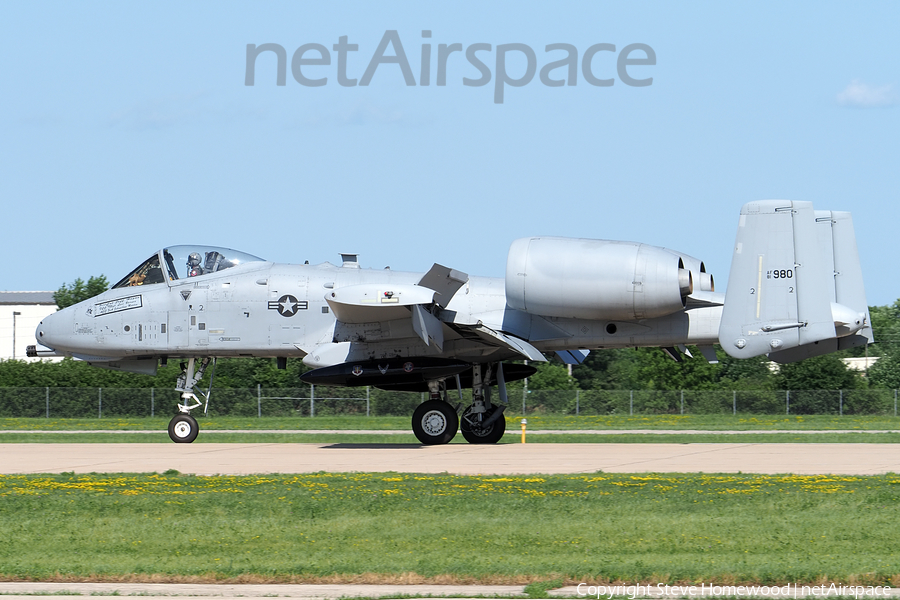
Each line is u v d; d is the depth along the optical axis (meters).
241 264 85.69
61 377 189.75
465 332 78.44
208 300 84.31
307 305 82.81
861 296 82.56
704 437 91.56
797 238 74.19
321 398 171.00
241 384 196.75
